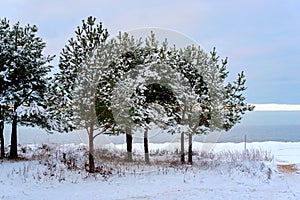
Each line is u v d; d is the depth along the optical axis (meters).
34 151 14.77
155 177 10.36
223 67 12.97
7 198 8.00
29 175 10.10
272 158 13.53
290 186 9.67
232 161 12.76
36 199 7.96
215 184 9.73
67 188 9.09
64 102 11.13
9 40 12.94
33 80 12.82
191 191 8.82
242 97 12.91
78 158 13.01
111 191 8.76
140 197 8.16
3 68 12.52
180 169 11.41
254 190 9.16
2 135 13.08
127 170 11.17
